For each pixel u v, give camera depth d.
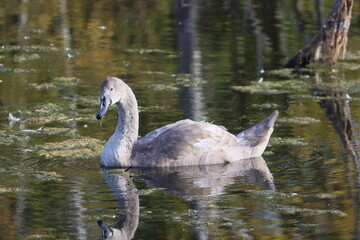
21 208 10.16
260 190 11.06
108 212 10.05
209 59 21.64
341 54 21.64
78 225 9.55
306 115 15.73
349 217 9.84
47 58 21.45
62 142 13.56
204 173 12.10
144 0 30.89
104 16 27.75
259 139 13.05
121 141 12.56
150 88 18.11
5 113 15.68
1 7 28.80
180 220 9.74
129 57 21.81
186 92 17.75
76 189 11.06
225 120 15.13
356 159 12.56
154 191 11.04
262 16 27.75
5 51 22.16
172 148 12.56
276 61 21.53
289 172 11.98
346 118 15.44
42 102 16.67
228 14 28.19
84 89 18.02
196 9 29.16
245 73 20.03
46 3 29.95
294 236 9.15
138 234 9.24
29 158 12.59
